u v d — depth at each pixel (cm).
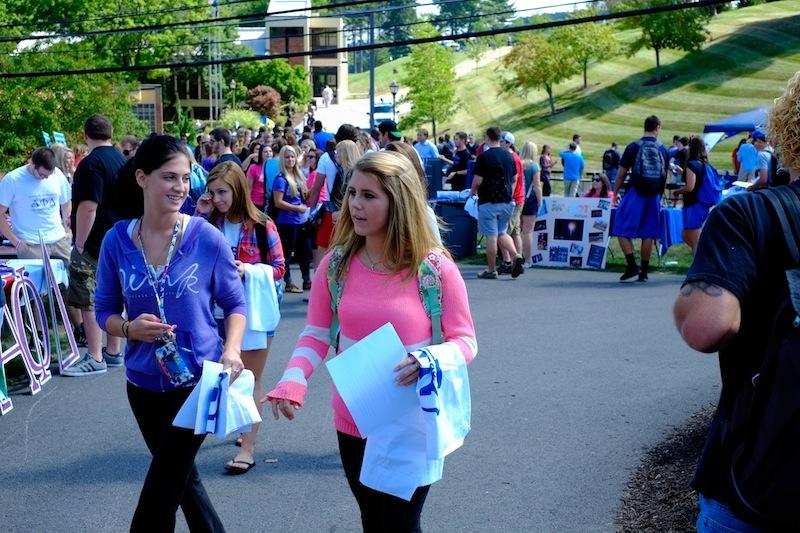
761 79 5653
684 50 6019
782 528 218
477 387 726
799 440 213
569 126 5672
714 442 242
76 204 777
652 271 1357
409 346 332
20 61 2789
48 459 588
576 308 1052
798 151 239
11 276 732
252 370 551
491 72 8012
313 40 9094
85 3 4525
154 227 378
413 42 1722
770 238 234
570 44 6003
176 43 5153
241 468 550
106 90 2938
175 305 373
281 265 552
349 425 339
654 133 1216
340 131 939
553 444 591
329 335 355
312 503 508
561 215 1426
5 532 479
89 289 785
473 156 2316
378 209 330
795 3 7612
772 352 222
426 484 323
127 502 519
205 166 1605
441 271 335
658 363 793
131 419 670
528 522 476
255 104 7488
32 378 741
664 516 462
